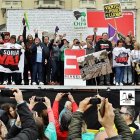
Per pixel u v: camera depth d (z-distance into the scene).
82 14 23.38
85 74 15.58
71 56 18.08
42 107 15.40
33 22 27.38
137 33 50.16
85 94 17.00
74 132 6.38
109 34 26.03
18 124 6.77
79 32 23.48
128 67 19.38
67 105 11.22
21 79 18.98
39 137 7.77
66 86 17.06
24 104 6.21
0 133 6.25
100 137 6.31
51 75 19.78
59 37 20.06
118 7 22.22
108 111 5.26
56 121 10.77
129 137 6.33
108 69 15.43
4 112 9.94
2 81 18.98
